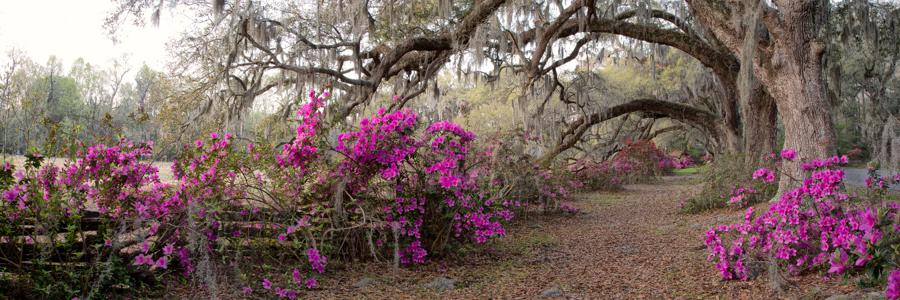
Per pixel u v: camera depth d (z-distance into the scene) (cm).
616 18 1214
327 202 532
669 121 3095
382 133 543
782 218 399
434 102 1335
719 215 902
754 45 830
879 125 1814
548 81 1472
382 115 561
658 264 544
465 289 470
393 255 557
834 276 386
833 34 1283
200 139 490
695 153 3553
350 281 484
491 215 607
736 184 1010
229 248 455
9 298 354
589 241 739
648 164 2239
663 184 2036
